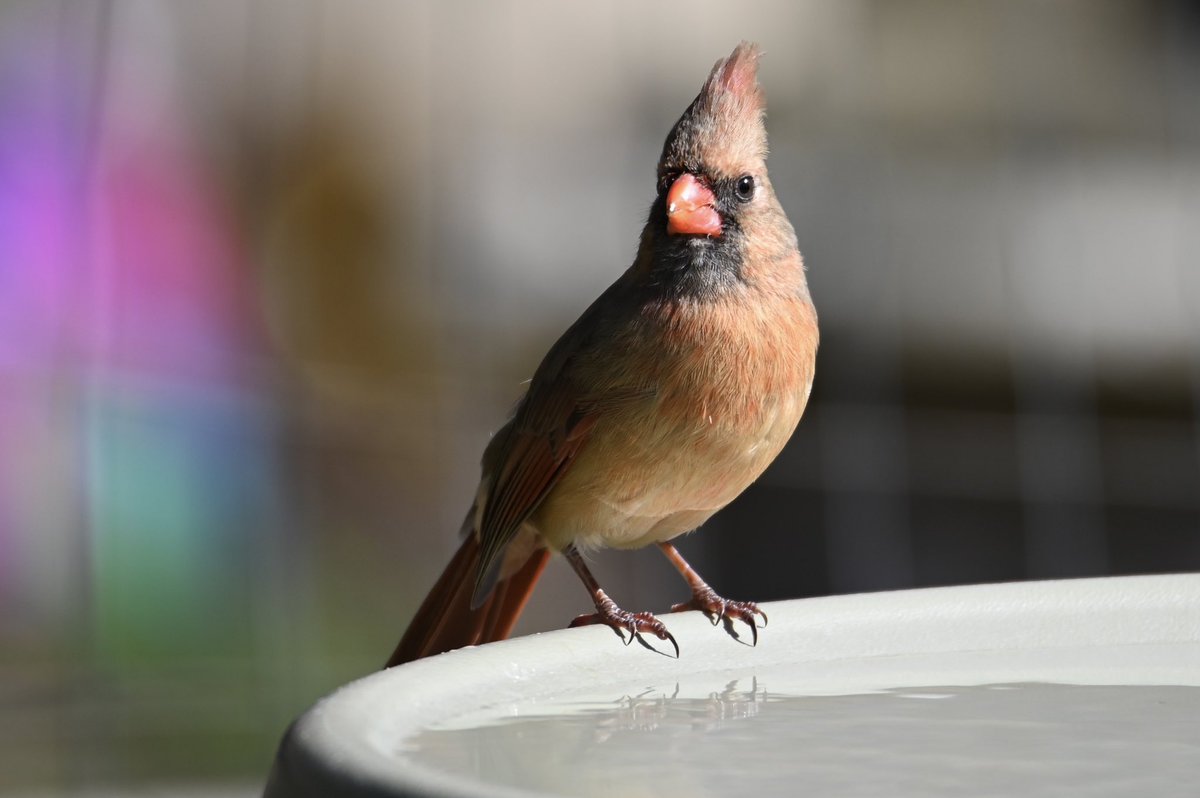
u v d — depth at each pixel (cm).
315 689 950
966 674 397
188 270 1088
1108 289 1222
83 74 925
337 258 1217
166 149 1105
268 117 1206
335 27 1244
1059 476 1065
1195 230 1249
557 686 381
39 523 913
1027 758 304
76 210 893
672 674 407
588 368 520
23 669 849
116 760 830
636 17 1274
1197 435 1135
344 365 1144
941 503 1028
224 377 969
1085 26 1326
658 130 1249
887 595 439
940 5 1308
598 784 283
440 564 1030
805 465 1012
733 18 1294
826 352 1140
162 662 887
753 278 511
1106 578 444
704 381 503
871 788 280
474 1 1255
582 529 543
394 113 1266
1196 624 429
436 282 1224
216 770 839
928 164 1246
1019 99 1296
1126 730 331
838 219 1183
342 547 1003
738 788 280
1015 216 1238
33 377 878
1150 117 1322
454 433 1048
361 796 238
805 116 1253
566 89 1257
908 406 1148
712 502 532
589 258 1220
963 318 1176
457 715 340
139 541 914
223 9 1175
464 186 1245
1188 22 1328
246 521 966
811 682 393
